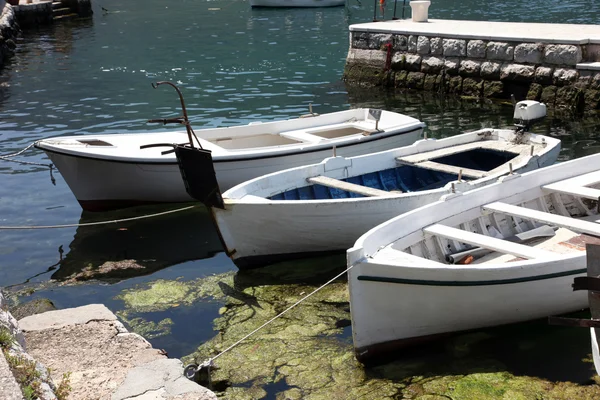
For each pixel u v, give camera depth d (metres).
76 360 5.38
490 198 7.66
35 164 12.52
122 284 7.89
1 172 12.12
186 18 35.34
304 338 6.42
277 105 17.12
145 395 4.88
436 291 5.89
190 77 20.69
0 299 5.33
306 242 8.07
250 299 7.32
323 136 11.71
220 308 7.17
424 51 18.41
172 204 10.38
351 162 9.34
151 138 10.63
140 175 9.72
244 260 8.05
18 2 33.47
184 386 4.98
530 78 16.42
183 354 6.27
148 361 5.36
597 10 31.22
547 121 14.99
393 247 6.52
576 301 6.47
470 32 17.83
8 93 18.94
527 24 19.55
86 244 9.12
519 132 10.52
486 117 15.55
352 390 5.56
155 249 8.91
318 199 8.37
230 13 37.06
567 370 5.75
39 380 4.30
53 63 23.53
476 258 7.20
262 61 23.06
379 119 11.21
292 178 8.80
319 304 7.09
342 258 8.31
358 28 19.56
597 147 13.00
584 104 15.53
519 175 7.96
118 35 29.78
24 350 4.79
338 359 6.04
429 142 10.16
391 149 10.58
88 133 14.61
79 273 8.22
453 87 17.88
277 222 7.79
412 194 8.13
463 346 6.22
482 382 5.59
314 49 25.06
